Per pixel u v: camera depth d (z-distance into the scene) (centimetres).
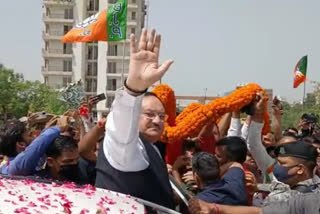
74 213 265
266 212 398
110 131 348
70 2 7119
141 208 303
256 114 677
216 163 466
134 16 6838
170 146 610
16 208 254
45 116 660
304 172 424
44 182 323
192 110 647
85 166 444
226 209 410
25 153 422
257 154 677
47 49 7150
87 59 7169
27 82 5941
